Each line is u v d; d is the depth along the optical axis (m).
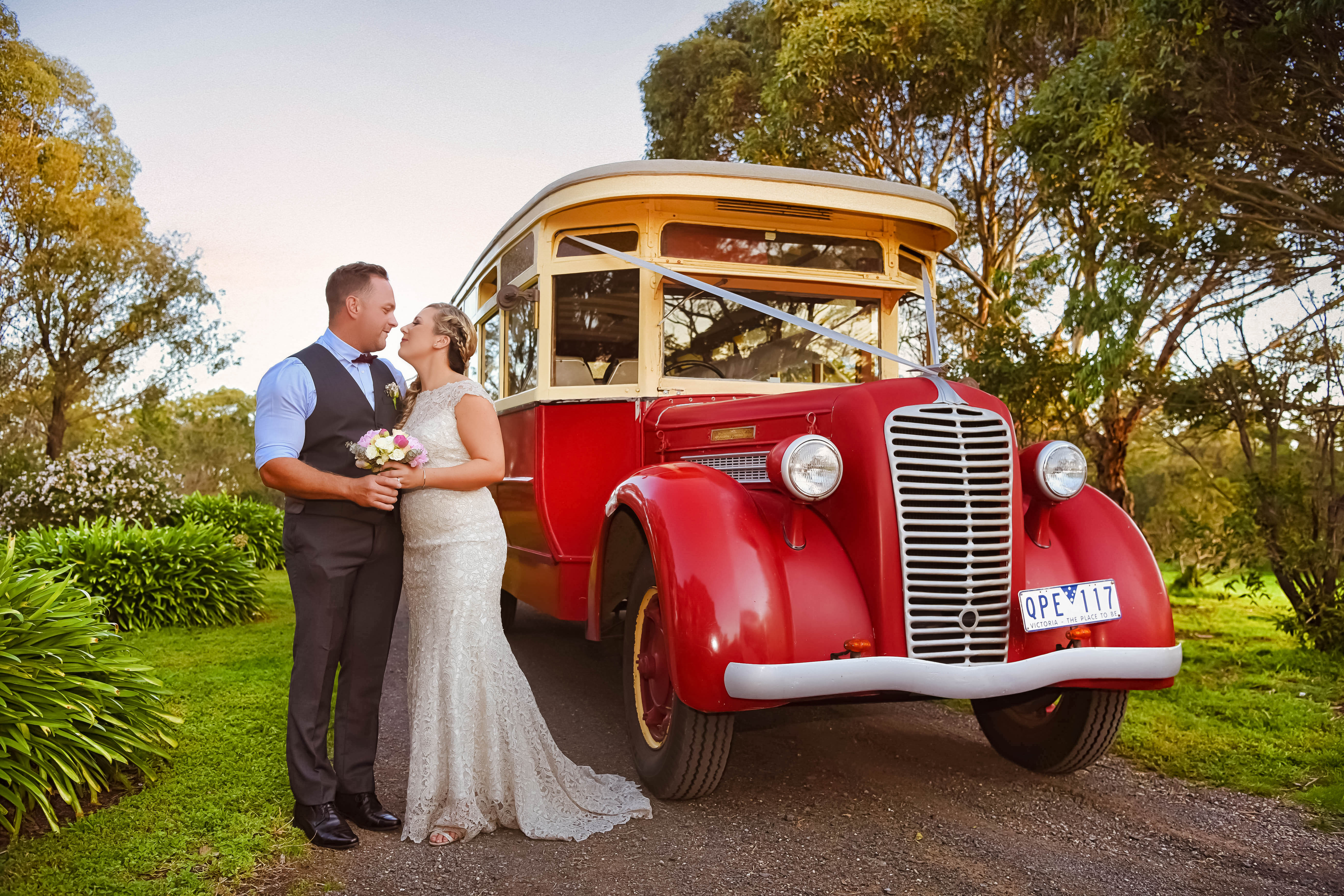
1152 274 6.51
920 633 2.82
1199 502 7.51
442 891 2.45
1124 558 3.07
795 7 10.72
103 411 18.58
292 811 2.86
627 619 3.45
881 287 4.28
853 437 2.94
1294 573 5.59
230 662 5.18
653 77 15.52
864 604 2.86
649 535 2.95
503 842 2.78
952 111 9.94
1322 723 4.04
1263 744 3.77
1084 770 3.57
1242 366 5.84
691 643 2.71
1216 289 6.52
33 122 18.09
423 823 2.76
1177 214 6.08
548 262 4.31
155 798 2.93
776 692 2.64
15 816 2.71
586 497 4.21
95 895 2.28
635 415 4.07
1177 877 2.62
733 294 3.88
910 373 4.44
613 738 3.92
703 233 4.08
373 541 2.78
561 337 4.30
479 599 2.83
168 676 4.77
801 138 10.34
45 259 17.77
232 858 2.51
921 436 2.90
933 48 9.20
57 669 2.94
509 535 5.26
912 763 3.65
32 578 3.27
